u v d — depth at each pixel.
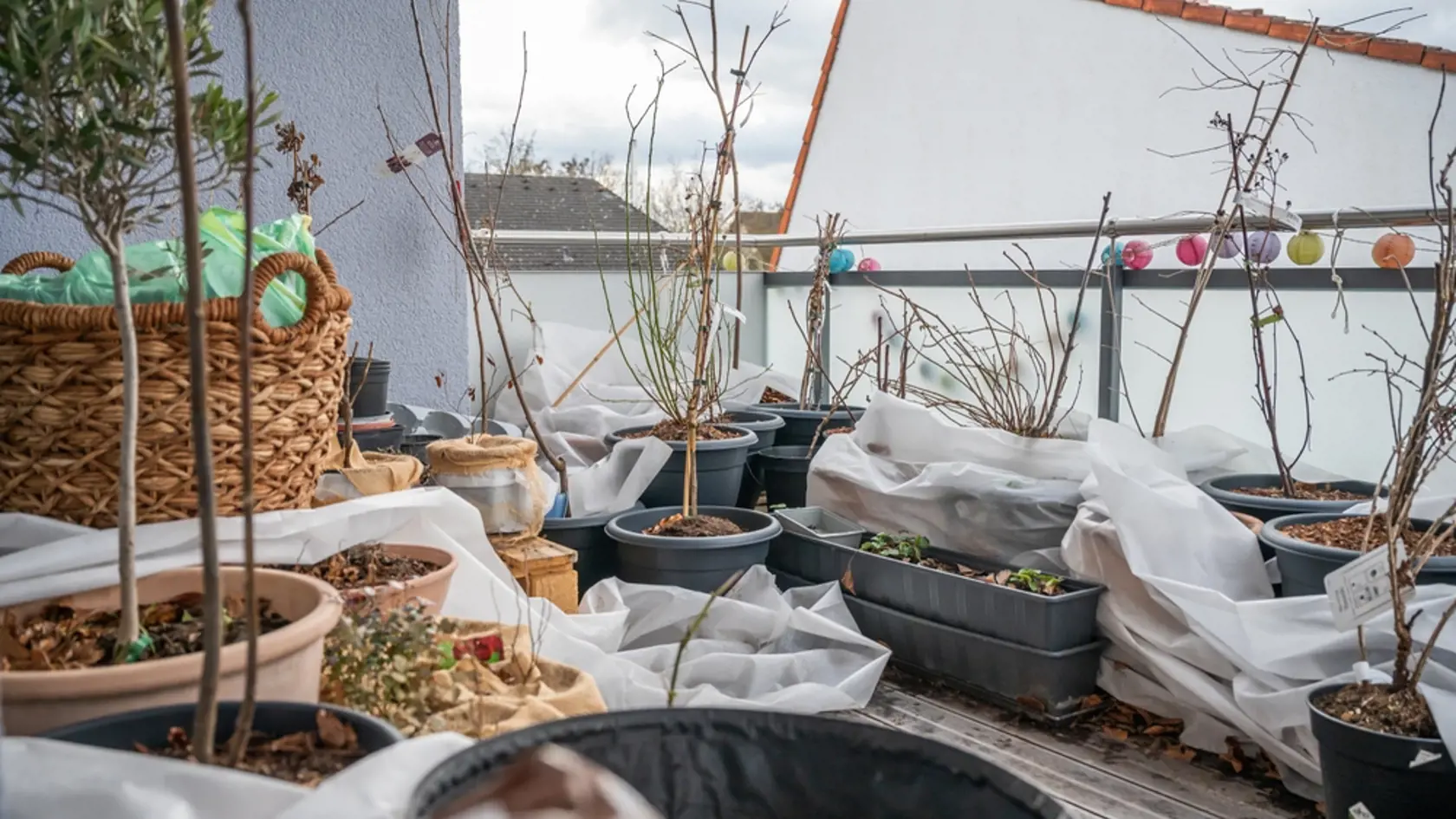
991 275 4.34
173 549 1.51
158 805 0.87
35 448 1.52
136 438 1.48
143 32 1.27
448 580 1.77
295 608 1.34
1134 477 2.48
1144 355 4.02
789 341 5.10
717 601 2.44
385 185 3.09
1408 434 2.12
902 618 2.60
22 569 1.36
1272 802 2.01
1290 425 3.57
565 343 3.89
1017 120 7.23
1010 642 2.38
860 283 4.86
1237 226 2.99
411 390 3.21
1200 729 2.23
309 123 2.95
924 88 7.94
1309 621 2.07
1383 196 5.12
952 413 3.51
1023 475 2.75
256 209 2.90
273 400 1.62
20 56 1.20
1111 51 6.57
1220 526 2.36
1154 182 6.38
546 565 2.25
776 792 0.91
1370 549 2.18
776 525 2.66
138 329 1.48
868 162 8.48
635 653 2.26
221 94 1.39
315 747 1.05
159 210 1.41
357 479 2.05
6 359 1.49
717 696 2.13
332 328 1.71
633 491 2.88
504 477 2.29
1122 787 2.07
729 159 3.23
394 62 3.07
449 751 0.93
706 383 2.94
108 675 1.07
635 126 3.13
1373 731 1.68
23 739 0.91
